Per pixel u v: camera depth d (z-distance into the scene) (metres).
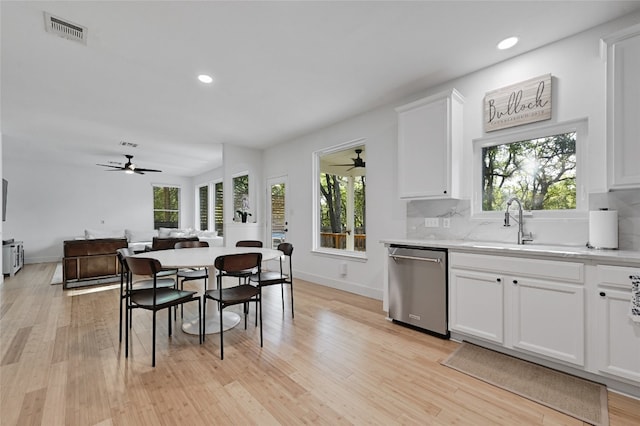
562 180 2.39
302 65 2.69
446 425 1.51
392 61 2.63
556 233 2.34
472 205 2.84
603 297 1.74
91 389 1.82
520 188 2.61
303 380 1.93
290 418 1.57
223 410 1.63
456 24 2.13
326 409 1.64
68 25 2.08
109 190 8.22
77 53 2.44
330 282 4.42
